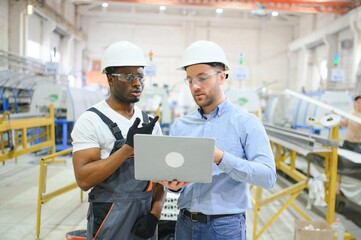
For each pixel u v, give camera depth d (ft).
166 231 6.60
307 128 19.81
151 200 4.17
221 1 27.20
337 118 9.25
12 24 25.05
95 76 29.30
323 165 10.54
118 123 3.99
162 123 21.83
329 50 30.60
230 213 3.92
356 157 9.16
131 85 3.90
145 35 37.86
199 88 3.79
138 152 3.16
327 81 30.45
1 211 10.72
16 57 22.91
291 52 38.24
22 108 25.45
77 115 20.89
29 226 9.53
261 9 26.32
